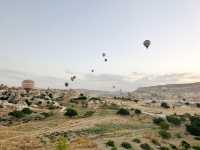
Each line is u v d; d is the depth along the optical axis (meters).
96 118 95.62
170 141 81.62
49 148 57.84
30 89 197.38
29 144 60.59
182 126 100.75
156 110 137.62
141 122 97.69
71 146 58.84
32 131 79.62
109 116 100.50
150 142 73.25
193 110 155.12
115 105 135.00
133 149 64.06
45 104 140.12
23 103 139.50
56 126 84.88
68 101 149.50
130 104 152.25
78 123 86.19
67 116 103.12
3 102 136.38
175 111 144.00
